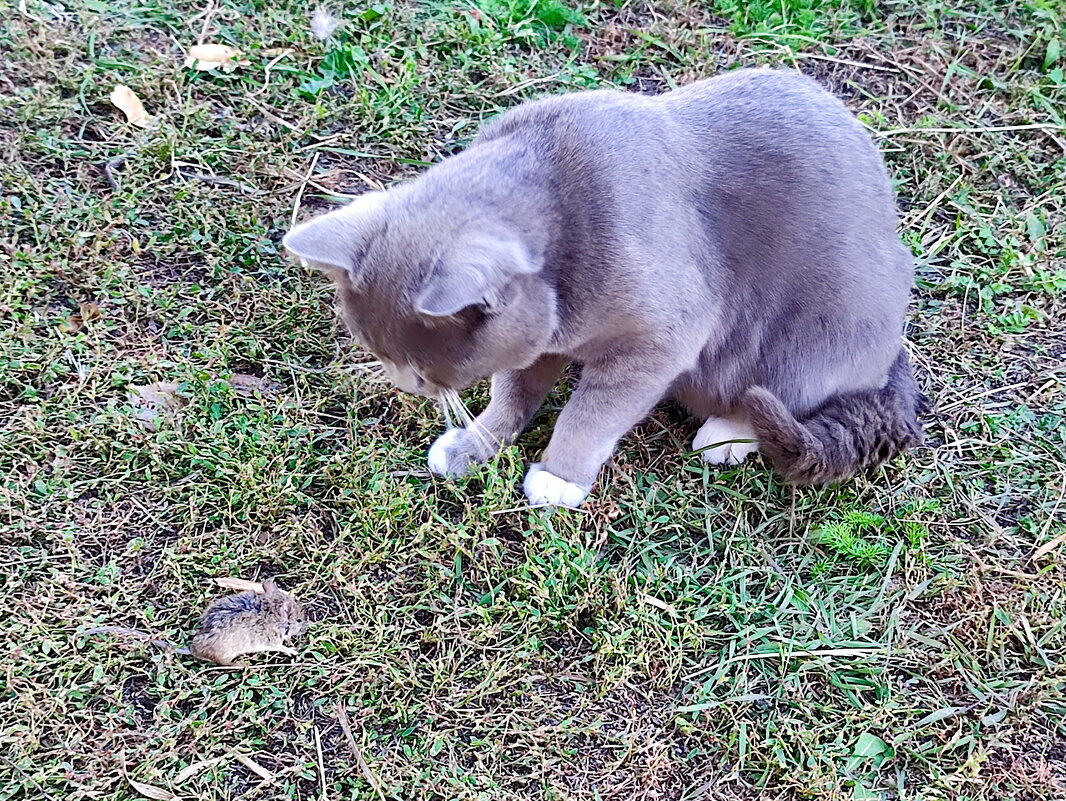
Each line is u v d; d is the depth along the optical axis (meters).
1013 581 1.55
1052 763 1.47
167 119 1.76
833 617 1.53
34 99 1.74
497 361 1.47
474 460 1.58
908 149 1.82
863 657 1.51
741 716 1.49
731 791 1.46
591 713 1.48
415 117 1.80
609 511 1.57
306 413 1.60
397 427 1.60
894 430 1.58
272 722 1.46
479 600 1.52
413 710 1.47
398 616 1.51
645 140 1.50
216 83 1.80
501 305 1.42
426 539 1.54
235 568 1.52
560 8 1.91
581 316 1.49
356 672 1.48
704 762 1.47
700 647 1.51
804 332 1.57
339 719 1.47
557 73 1.86
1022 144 1.82
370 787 1.44
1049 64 1.90
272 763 1.45
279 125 1.78
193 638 1.48
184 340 1.63
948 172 1.80
